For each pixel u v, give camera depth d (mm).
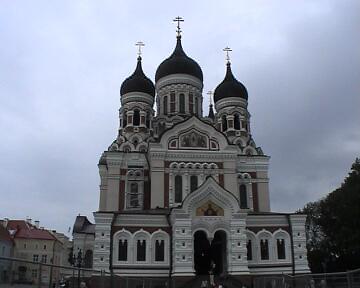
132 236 56656
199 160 65000
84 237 88625
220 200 56500
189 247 54344
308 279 32188
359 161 70438
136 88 75562
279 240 59531
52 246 114688
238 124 76250
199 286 52438
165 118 74062
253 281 52031
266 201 67812
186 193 63406
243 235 55594
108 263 55250
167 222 57719
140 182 67312
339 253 77312
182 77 76312
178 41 80750
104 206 70562
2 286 21109
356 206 66250
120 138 72188
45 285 24719
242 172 68688
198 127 66125
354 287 25750
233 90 77500
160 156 64125
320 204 81188
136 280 46688
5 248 93750
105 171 72312
